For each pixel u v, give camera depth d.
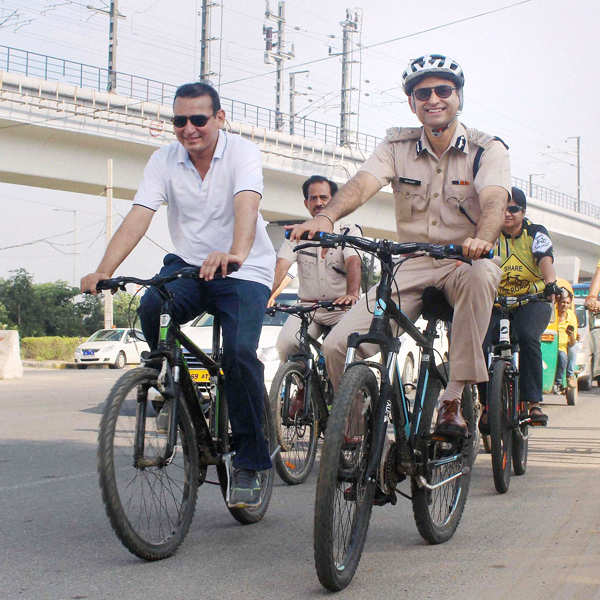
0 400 12.40
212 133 4.08
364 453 3.46
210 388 4.06
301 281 6.37
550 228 49.03
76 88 29.27
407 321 3.85
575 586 3.34
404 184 4.34
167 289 3.82
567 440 7.95
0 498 5.04
